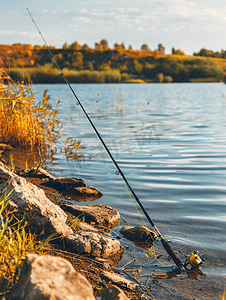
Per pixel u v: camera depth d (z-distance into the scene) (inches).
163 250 140.3
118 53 3863.2
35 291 69.6
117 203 192.9
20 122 315.9
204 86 1899.6
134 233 152.6
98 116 605.3
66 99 943.7
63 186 211.2
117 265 127.5
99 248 132.3
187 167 265.4
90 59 3715.6
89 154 312.7
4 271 88.4
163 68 2541.8
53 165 270.4
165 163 278.8
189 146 342.0
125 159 294.8
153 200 196.2
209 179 233.8
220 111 668.1
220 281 115.6
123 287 109.5
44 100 312.5
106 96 1128.8
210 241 144.2
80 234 136.5
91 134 414.6
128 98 1051.9
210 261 128.4
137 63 3193.9
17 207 124.8
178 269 124.0
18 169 239.3
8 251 96.8
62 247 130.0
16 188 131.7
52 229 131.1
